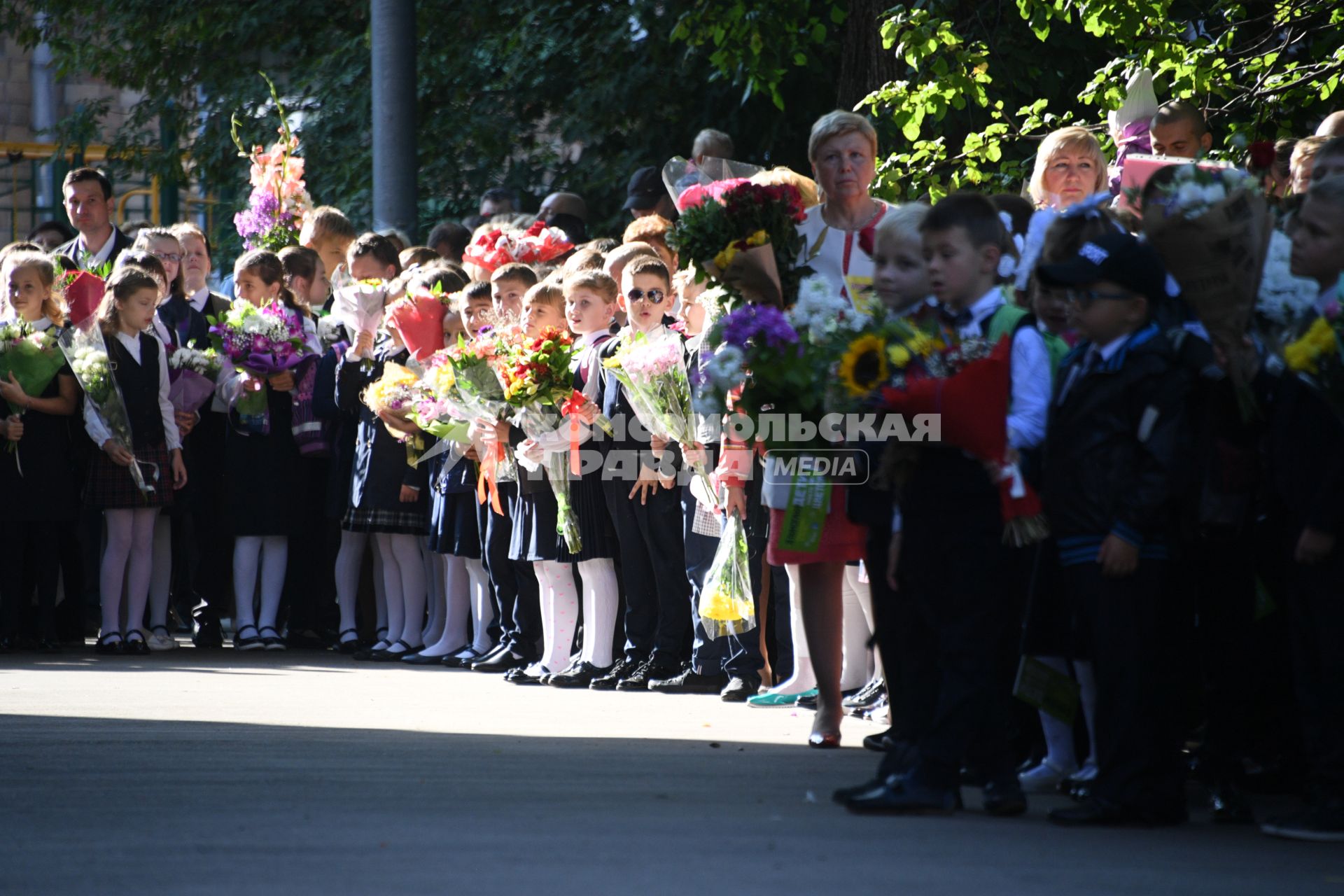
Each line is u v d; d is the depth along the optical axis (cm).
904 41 1602
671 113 2361
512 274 1336
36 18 2975
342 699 1154
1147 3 1581
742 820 654
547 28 2456
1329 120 1027
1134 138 1209
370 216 2517
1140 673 663
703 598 1088
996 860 577
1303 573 660
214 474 1589
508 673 1287
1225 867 572
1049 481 680
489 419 1286
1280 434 668
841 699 899
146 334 1518
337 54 2605
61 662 1437
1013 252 793
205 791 729
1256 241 659
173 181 2897
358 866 556
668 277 1185
